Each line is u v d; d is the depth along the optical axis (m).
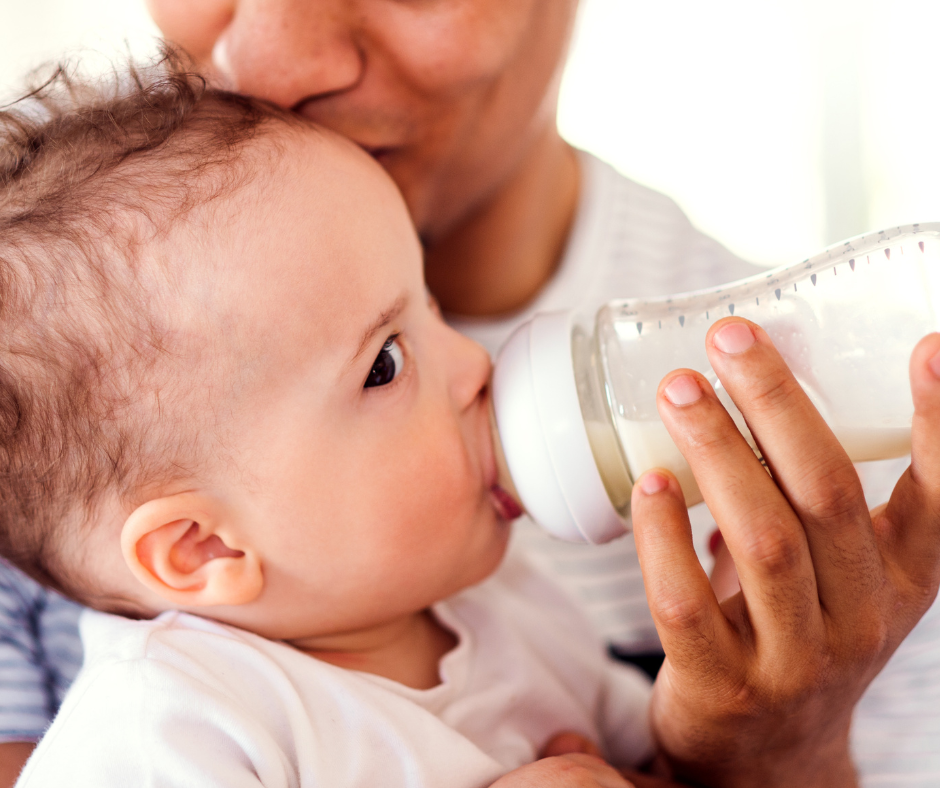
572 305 1.15
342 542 0.74
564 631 1.04
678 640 0.61
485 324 1.14
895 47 2.55
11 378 0.69
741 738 0.69
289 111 0.78
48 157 0.72
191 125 0.73
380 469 0.74
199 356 0.68
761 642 0.62
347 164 0.76
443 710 0.82
